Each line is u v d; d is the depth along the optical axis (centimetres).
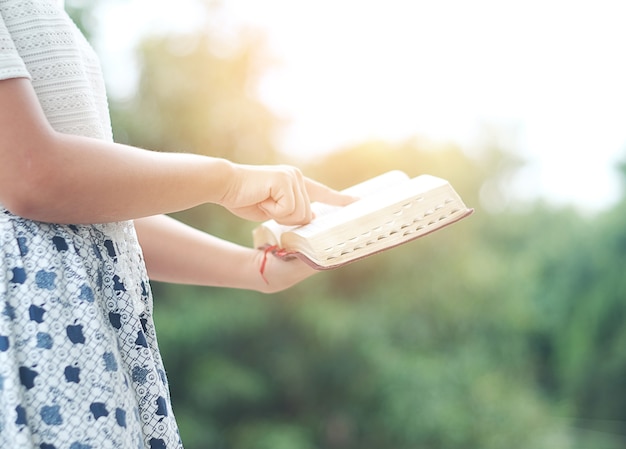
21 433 75
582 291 1407
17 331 78
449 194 94
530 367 964
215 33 847
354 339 842
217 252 112
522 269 977
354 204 98
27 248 80
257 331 820
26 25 85
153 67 818
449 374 862
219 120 841
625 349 1373
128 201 82
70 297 80
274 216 95
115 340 84
